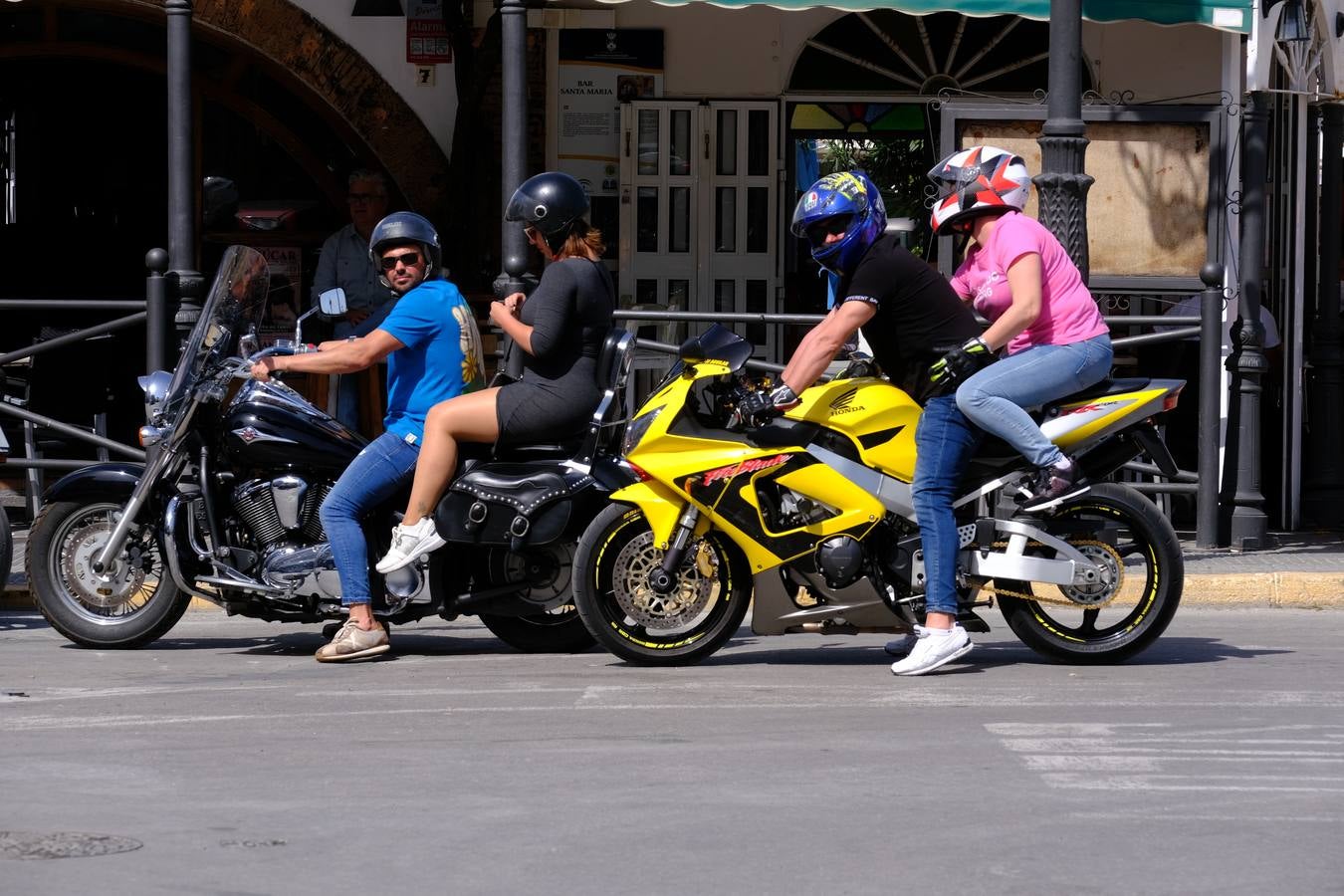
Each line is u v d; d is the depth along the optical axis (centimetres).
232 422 1150
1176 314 1781
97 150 2159
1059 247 1080
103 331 1598
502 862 686
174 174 1550
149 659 1177
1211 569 1494
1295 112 1875
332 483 1160
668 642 1128
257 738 913
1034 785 809
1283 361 1864
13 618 1393
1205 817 755
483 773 834
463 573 1154
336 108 2031
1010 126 1691
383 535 1162
